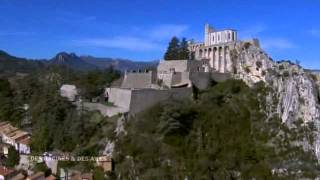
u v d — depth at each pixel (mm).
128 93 187250
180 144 172250
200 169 164750
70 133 195375
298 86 189625
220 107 189000
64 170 179000
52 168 184875
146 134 175750
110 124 187625
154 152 170375
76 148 187750
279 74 195375
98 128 191125
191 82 198000
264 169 167375
